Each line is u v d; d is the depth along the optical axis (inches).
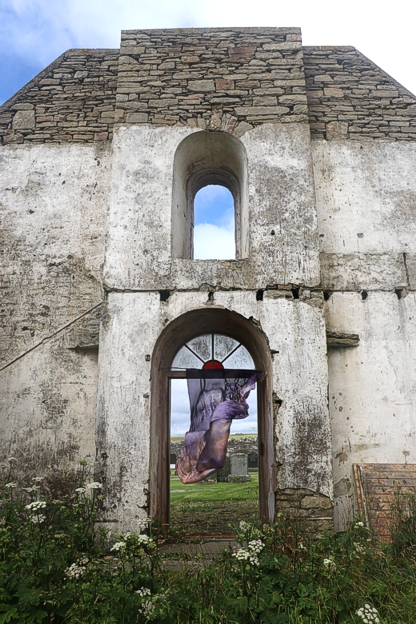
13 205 300.5
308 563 177.0
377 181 303.1
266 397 264.2
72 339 277.7
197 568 193.5
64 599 142.8
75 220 298.7
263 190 276.8
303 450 237.8
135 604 142.8
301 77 298.4
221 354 296.4
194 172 325.7
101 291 286.8
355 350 274.8
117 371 249.0
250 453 654.5
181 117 291.1
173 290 261.0
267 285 261.3
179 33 308.8
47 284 288.2
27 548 173.6
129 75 298.8
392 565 184.9
